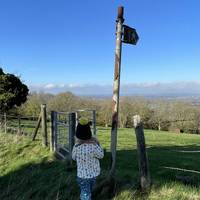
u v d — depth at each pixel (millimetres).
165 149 18406
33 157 13406
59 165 11547
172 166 12211
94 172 7477
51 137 14289
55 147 13734
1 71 25234
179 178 9906
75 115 11297
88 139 7508
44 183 9812
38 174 10742
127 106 45344
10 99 24609
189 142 25281
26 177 10672
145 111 45125
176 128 43719
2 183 11047
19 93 25266
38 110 39094
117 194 8102
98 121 44219
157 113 45594
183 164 12695
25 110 38656
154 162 12820
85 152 7410
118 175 9203
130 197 7863
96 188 8344
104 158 12875
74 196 8555
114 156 8516
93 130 12914
